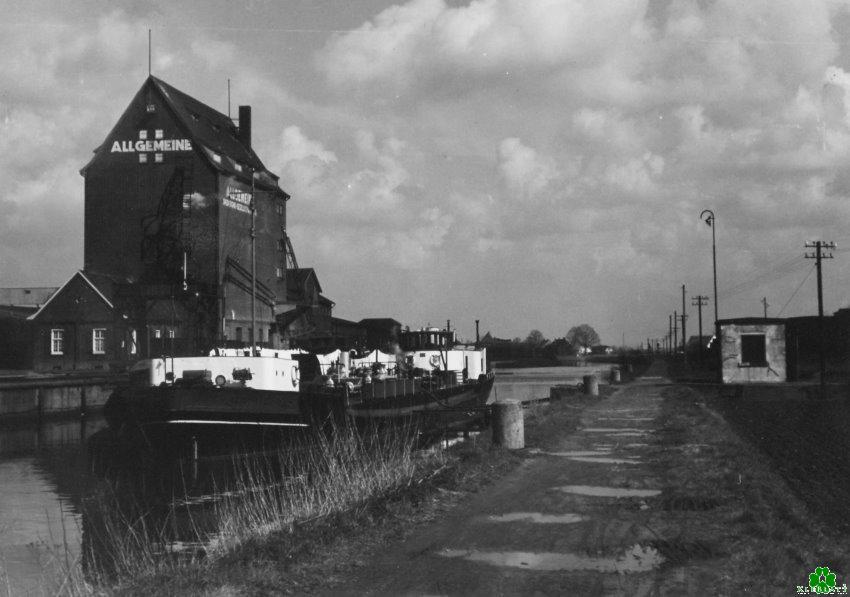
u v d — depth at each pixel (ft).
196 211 194.39
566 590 25.29
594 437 67.72
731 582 25.39
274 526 35.58
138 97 197.88
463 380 145.59
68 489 74.64
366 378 112.06
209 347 183.52
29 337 206.28
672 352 453.17
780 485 41.70
